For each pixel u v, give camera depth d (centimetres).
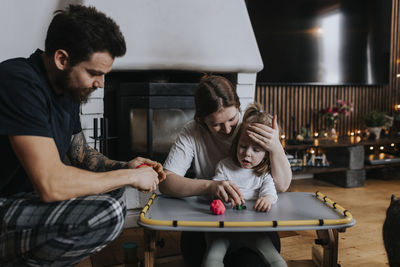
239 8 241
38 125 92
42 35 205
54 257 98
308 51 330
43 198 92
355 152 309
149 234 115
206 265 107
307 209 117
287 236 193
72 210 99
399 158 335
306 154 322
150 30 217
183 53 220
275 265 110
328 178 331
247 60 233
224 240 117
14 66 96
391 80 379
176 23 223
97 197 105
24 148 89
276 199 125
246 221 104
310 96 346
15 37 201
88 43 91
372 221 217
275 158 125
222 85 121
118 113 230
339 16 339
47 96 99
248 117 130
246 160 123
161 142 232
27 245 97
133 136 227
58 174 92
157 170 123
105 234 102
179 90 218
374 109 377
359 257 165
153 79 229
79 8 96
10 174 101
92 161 134
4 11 198
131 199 208
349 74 350
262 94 324
